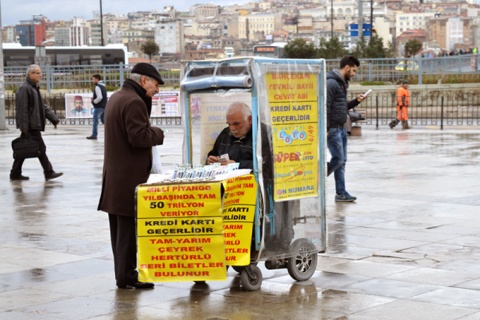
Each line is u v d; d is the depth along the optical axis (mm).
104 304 7160
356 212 11641
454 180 15000
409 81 44688
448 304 7016
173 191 7133
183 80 7816
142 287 7672
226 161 7625
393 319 6613
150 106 7848
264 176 7391
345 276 8000
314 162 7816
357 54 58969
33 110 15250
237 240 7273
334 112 12094
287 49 70625
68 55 61688
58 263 8727
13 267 8555
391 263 8539
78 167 17906
